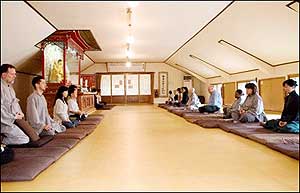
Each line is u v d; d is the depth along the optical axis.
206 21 7.79
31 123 5.11
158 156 4.02
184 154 4.12
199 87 18.92
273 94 10.32
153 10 6.48
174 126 7.25
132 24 7.82
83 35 10.12
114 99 18.62
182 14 6.98
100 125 7.58
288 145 4.36
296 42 7.48
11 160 3.57
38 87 5.25
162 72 18.86
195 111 10.74
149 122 8.20
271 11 6.28
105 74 18.48
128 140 5.29
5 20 5.26
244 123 6.96
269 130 5.86
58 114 6.45
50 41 8.81
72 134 5.59
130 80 18.72
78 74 11.45
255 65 10.45
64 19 6.48
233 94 13.66
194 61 14.51
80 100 10.23
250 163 3.63
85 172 3.30
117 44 11.40
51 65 8.94
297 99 5.46
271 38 7.84
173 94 18.81
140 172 3.28
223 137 5.53
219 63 12.91
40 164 3.46
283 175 3.14
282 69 9.70
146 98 18.84
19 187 2.83
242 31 8.08
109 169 3.41
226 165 3.54
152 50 13.21
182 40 10.70
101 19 6.98
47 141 4.80
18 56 7.54
